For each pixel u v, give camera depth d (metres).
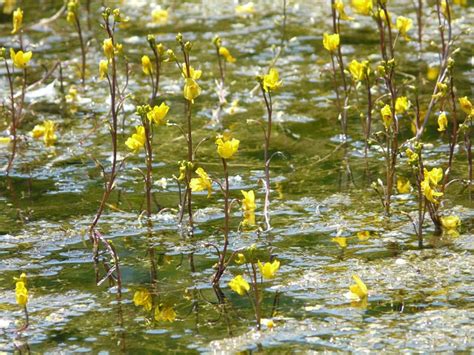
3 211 7.70
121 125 9.62
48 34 12.77
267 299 6.14
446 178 7.64
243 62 11.52
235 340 5.64
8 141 9.23
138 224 7.38
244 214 7.47
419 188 6.78
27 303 6.20
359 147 8.89
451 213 7.31
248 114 9.86
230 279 6.46
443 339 5.54
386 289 6.20
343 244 6.89
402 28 8.59
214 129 9.48
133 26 13.09
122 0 14.38
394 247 6.80
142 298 6.23
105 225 7.38
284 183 8.12
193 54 11.86
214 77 11.03
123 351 5.55
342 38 12.27
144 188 8.09
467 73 10.62
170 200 7.79
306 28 12.75
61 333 5.80
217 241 7.04
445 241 6.84
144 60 9.17
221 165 8.55
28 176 8.44
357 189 7.91
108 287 6.40
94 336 5.75
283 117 9.73
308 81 10.78
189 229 7.25
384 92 10.26
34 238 7.19
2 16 13.62
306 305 6.04
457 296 6.06
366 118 9.58
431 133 9.05
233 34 12.62
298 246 6.89
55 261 6.82
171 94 10.48
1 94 10.56
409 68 10.98
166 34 12.68
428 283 6.25
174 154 8.85
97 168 8.57
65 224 7.41
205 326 5.83
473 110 7.48
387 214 7.36
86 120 9.82
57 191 8.09
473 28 12.20
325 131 9.34
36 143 9.23
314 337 5.64
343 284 6.30
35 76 11.20
